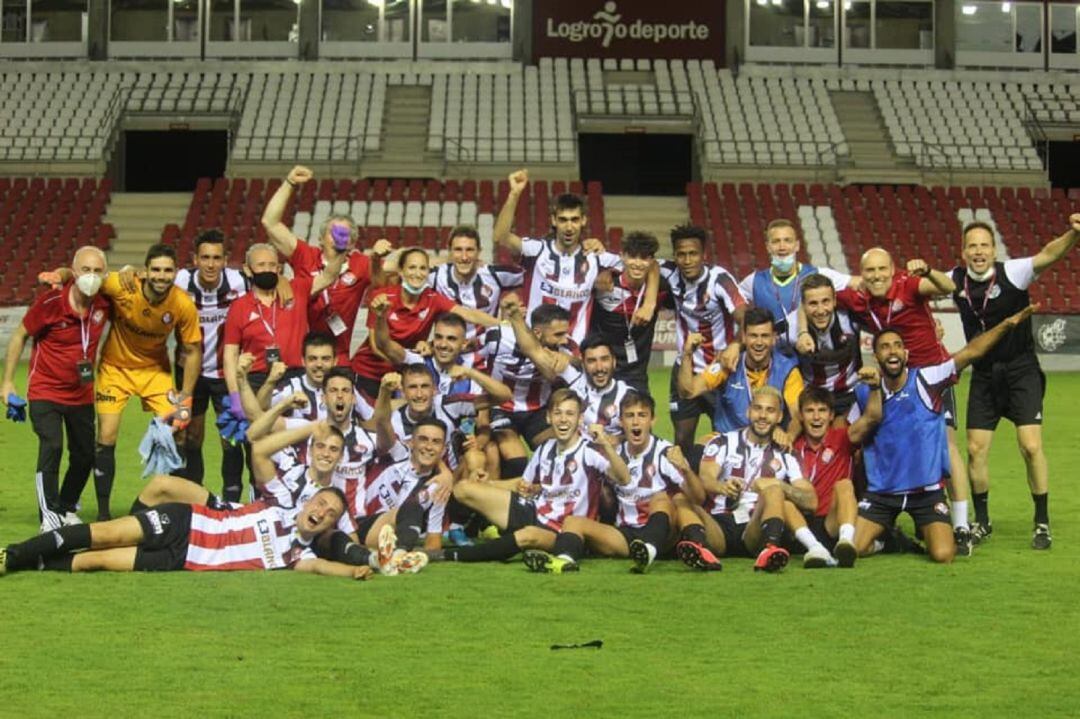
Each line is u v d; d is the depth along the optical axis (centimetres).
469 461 814
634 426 750
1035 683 509
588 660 538
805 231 2780
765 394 758
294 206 2788
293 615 611
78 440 855
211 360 899
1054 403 1814
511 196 906
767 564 715
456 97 3044
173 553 711
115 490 1044
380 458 769
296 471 737
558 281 902
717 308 902
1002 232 2812
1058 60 3184
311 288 882
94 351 848
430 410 773
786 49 3156
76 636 570
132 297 843
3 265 2645
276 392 838
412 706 477
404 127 2998
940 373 761
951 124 3028
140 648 552
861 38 3166
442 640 568
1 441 1381
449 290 926
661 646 561
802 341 823
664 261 926
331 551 723
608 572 718
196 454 913
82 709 472
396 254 920
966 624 602
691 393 870
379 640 568
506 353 859
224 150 3272
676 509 755
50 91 3011
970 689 501
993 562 754
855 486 808
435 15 3128
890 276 803
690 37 3131
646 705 479
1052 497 1032
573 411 751
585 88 3055
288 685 502
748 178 2925
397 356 857
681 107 3020
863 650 556
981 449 841
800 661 538
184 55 3112
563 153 2939
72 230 2733
